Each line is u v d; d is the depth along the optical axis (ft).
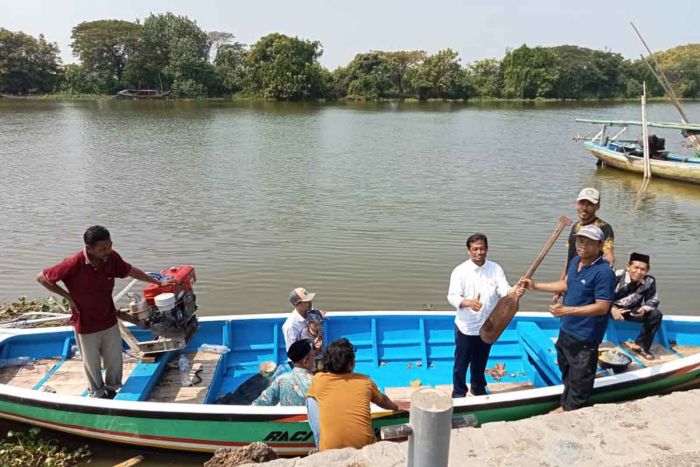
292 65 245.04
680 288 31.17
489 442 13.14
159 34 251.60
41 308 27.53
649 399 14.87
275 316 21.72
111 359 17.34
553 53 280.72
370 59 267.59
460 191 56.39
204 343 21.31
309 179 61.98
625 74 290.97
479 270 17.19
